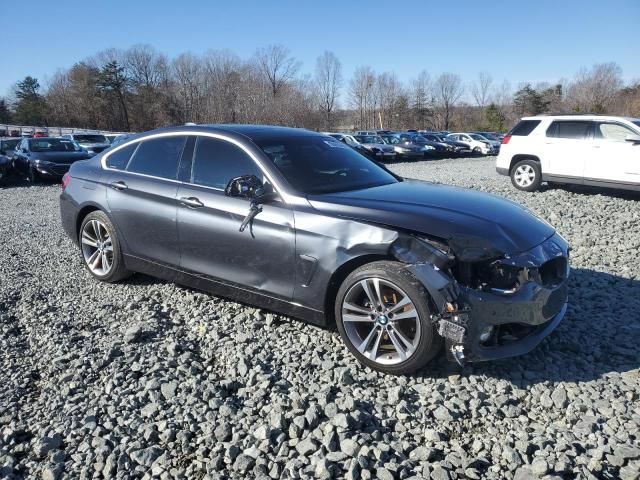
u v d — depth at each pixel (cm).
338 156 462
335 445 270
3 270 573
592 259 608
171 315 444
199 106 6384
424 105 8688
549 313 348
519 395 320
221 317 434
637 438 277
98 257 523
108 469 258
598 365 355
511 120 8444
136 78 7681
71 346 386
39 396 326
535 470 249
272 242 384
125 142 518
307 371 348
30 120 7981
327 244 359
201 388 326
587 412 300
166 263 459
